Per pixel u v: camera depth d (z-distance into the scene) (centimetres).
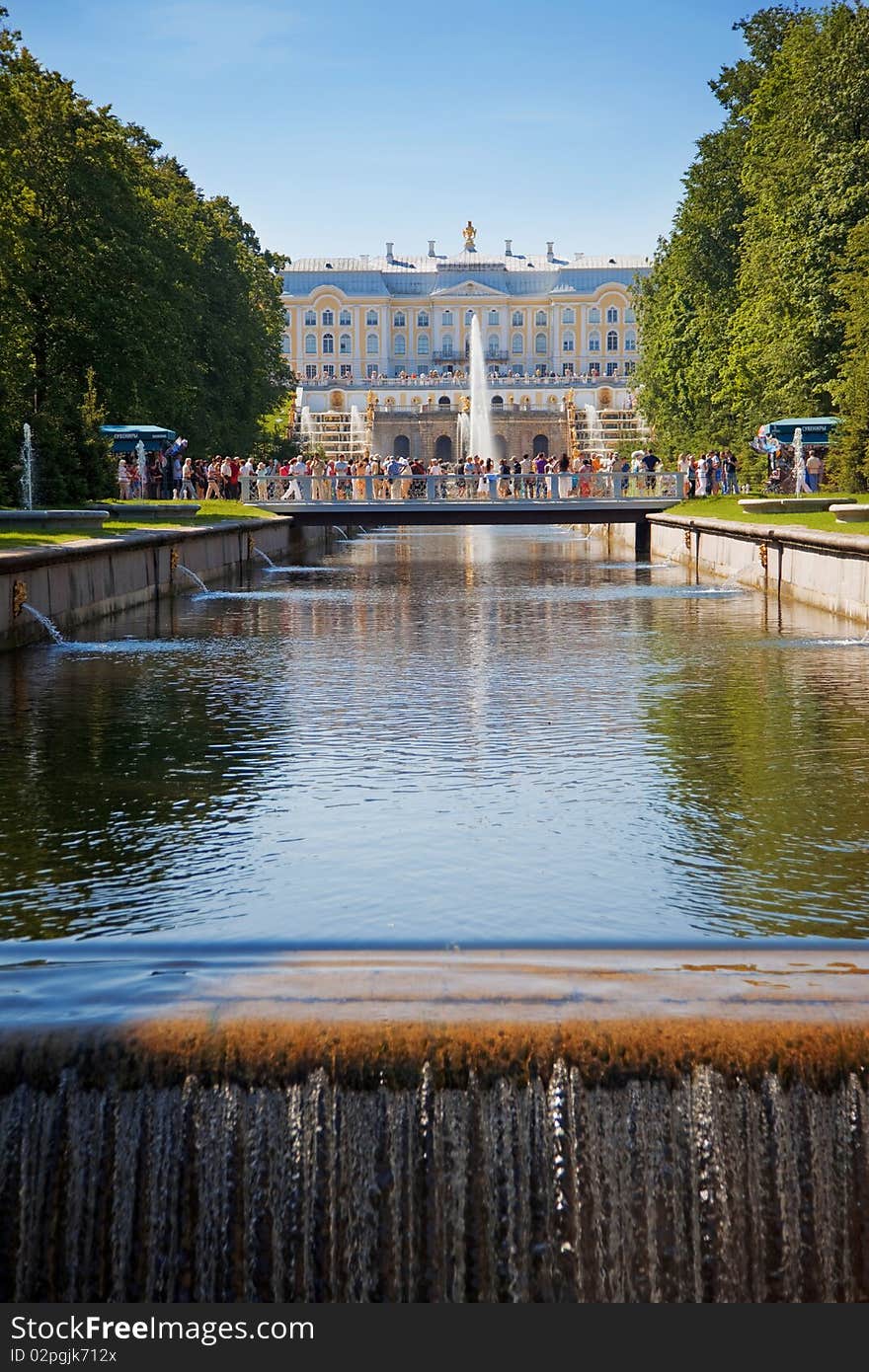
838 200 4534
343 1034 601
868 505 3069
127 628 2716
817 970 734
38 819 1202
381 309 17962
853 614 2620
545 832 1153
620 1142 596
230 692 1872
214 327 6481
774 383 5038
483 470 7050
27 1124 604
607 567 4588
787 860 1070
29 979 690
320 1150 599
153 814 1217
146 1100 601
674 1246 598
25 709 1748
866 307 4159
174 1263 604
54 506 4012
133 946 881
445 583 3881
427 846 1116
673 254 6469
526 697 1803
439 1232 599
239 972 686
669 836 1138
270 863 1072
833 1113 595
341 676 2011
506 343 18062
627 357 17888
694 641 2403
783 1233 596
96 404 4766
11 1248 605
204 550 3953
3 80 4056
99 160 5059
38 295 4941
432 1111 597
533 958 772
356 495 5456
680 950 851
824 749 1450
